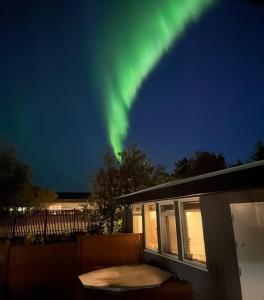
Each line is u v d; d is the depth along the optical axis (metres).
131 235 9.77
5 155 15.05
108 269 8.50
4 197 14.73
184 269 7.26
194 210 7.31
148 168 15.64
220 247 5.97
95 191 14.84
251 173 4.76
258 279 5.59
